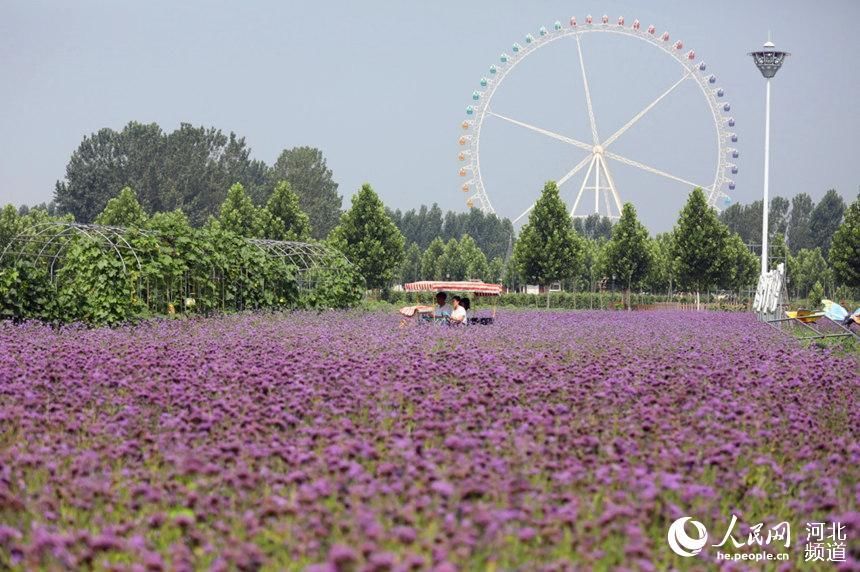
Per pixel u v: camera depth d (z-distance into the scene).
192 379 39.34
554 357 52.59
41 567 20.27
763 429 32.84
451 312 88.88
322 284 111.00
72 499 23.88
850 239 190.75
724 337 74.56
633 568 20.66
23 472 26.27
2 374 41.00
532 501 24.19
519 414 32.34
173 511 24.30
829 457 28.84
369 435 30.61
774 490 27.61
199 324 71.38
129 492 24.67
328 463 25.17
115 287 78.44
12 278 73.31
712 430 31.77
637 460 28.05
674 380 42.53
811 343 71.69
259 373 41.19
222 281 94.12
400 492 23.62
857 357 62.69
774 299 95.94
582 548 21.09
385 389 37.56
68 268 80.62
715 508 25.38
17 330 63.59
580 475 25.31
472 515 21.53
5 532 21.02
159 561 19.66
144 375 41.25
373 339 58.38
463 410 33.41
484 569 20.19
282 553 20.95
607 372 45.22
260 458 26.91
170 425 30.52
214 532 21.88
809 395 41.12
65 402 35.03
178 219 92.12
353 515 21.78
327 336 61.59
